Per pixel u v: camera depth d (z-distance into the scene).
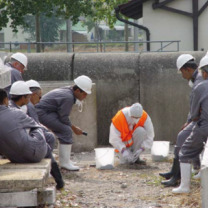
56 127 12.30
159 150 13.61
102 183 11.34
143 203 9.64
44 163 9.09
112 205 9.52
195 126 9.82
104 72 16.12
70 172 12.45
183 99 15.94
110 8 47.16
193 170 11.58
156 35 33.50
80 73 16.19
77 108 15.30
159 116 16.12
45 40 79.19
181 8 32.91
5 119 8.86
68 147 12.59
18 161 9.09
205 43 32.97
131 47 41.94
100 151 12.76
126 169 12.79
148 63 16.09
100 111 16.22
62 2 40.06
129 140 13.20
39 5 39.66
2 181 7.96
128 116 13.05
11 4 40.12
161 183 11.04
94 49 46.31
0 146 8.96
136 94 16.11
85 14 42.06
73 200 9.86
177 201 9.69
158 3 32.94
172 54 16.17
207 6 32.56
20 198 8.09
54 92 12.21
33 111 10.51
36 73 16.27
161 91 16.02
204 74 9.80
